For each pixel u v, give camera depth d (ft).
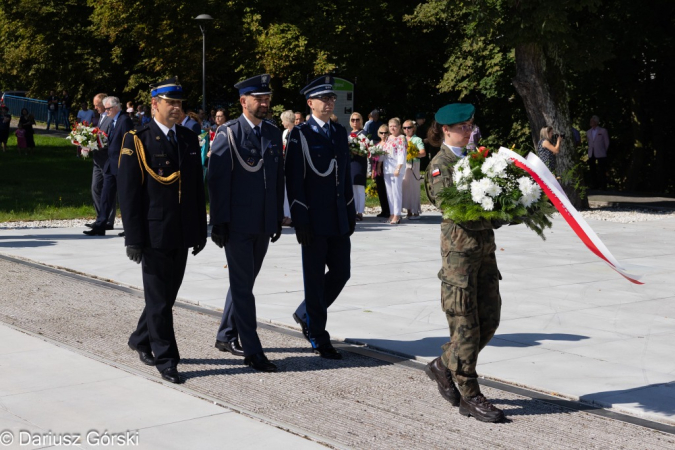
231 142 21.03
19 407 17.58
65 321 25.84
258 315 26.63
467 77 100.48
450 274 17.58
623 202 69.00
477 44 63.36
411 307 28.19
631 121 92.89
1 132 106.11
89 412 17.34
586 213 62.54
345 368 21.29
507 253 40.65
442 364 18.52
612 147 96.43
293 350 22.98
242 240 21.11
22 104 149.79
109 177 45.19
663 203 69.77
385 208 56.54
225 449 15.40
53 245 41.47
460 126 18.01
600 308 28.30
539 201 17.17
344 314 27.07
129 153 20.12
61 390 18.79
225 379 20.21
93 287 31.09
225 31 103.35
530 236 47.26
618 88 90.84
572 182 18.65
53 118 140.26
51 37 127.65
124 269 34.42
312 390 19.43
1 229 48.96
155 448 15.38
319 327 22.36
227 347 22.67
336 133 22.57
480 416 17.38
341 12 101.35
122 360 21.72
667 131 93.66
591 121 84.79
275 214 21.52
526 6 60.08
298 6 101.24
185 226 20.51
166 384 19.62
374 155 53.78
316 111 22.36
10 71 139.95
